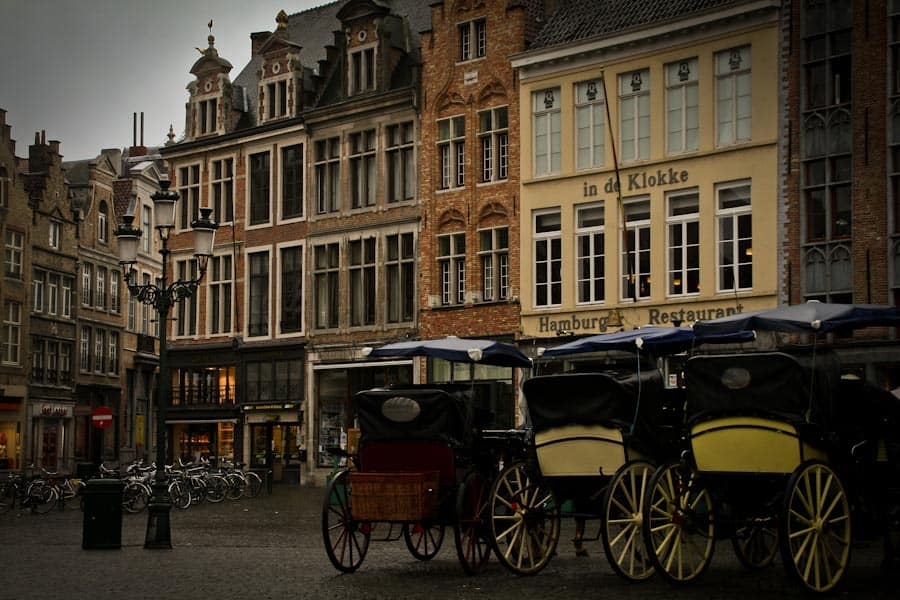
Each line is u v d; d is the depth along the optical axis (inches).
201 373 1620.3
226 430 1585.9
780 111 1067.9
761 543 573.6
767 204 1072.8
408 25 1488.7
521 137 1262.3
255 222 1576.0
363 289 1443.2
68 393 1979.6
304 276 1507.1
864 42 1017.5
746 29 1092.5
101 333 2111.2
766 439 485.7
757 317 540.4
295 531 843.4
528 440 604.4
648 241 1162.6
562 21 1262.3
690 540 519.8
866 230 1008.9
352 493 558.3
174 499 1133.7
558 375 535.8
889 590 485.7
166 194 770.2
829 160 1038.4
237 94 1644.9
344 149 1472.7
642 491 522.9
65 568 605.3
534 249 1250.6
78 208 2039.9
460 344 631.2
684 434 524.1
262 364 1547.7
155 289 763.4
